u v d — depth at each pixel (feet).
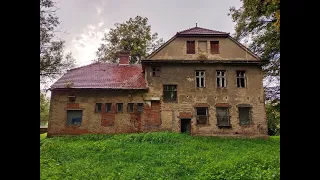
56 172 24.45
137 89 67.97
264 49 69.05
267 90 72.38
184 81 69.51
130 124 66.85
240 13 68.39
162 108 67.97
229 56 70.79
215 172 25.23
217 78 70.69
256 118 68.03
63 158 35.29
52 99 66.74
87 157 37.19
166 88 69.36
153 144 50.75
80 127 66.08
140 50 103.19
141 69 80.59
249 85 69.87
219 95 69.05
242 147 49.03
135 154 39.11
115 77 74.02
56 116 66.13
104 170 28.37
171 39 71.10
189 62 69.62
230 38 71.67
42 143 45.73
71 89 66.95
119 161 34.37
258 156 32.30
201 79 70.64
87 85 67.92
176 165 30.53
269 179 20.02
